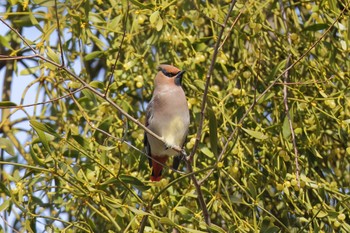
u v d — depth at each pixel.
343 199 9.97
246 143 10.85
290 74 11.10
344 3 11.66
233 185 10.59
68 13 11.21
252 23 10.88
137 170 10.80
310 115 10.74
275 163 10.49
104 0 11.91
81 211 10.74
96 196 9.79
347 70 11.03
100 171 9.70
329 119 11.02
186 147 11.48
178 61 11.05
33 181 10.34
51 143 10.72
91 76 13.20
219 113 10.61
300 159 10.51
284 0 11.35
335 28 11.45
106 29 10.88
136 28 11.02
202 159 10.89
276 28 11.58
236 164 10.40
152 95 11.41
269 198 10.99
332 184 10.36
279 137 10.56
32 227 10.27
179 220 10.67
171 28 11.20
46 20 11.46
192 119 11.51
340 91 10.47
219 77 11.33
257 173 10.32
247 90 10.89
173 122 10.89
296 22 11.21
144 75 11.27
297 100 10.48
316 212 9.99
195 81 10.66
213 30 10.94
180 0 11.38
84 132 10.62
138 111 11.51
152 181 10.50
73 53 11.41
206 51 11.09
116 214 10.26
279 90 11.02
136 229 9.88
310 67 10.77
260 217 10.13
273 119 10.95
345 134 11.00
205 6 11.70
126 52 11.26
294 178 10.29
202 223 9.62
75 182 10.16
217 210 10.30
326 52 10.95
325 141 11.25
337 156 11.23
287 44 11.21
